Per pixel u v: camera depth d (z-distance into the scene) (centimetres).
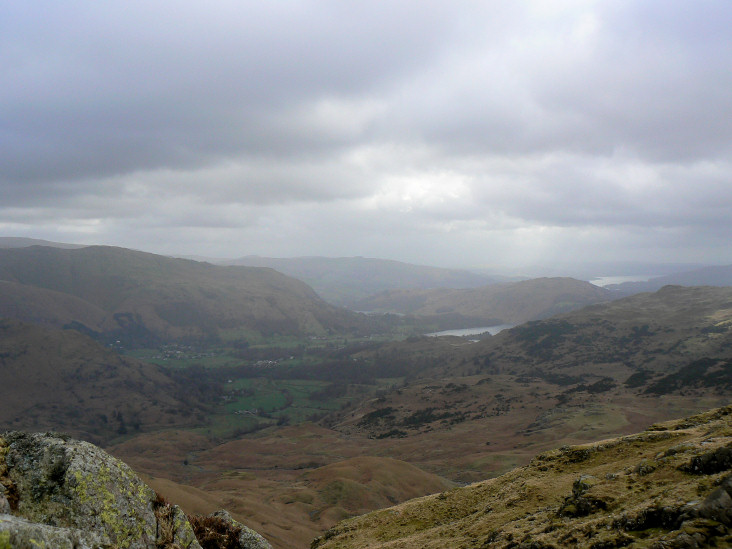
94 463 1628
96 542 1419
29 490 1477
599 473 3791
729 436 3153
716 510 1803
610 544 2030
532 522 3125
